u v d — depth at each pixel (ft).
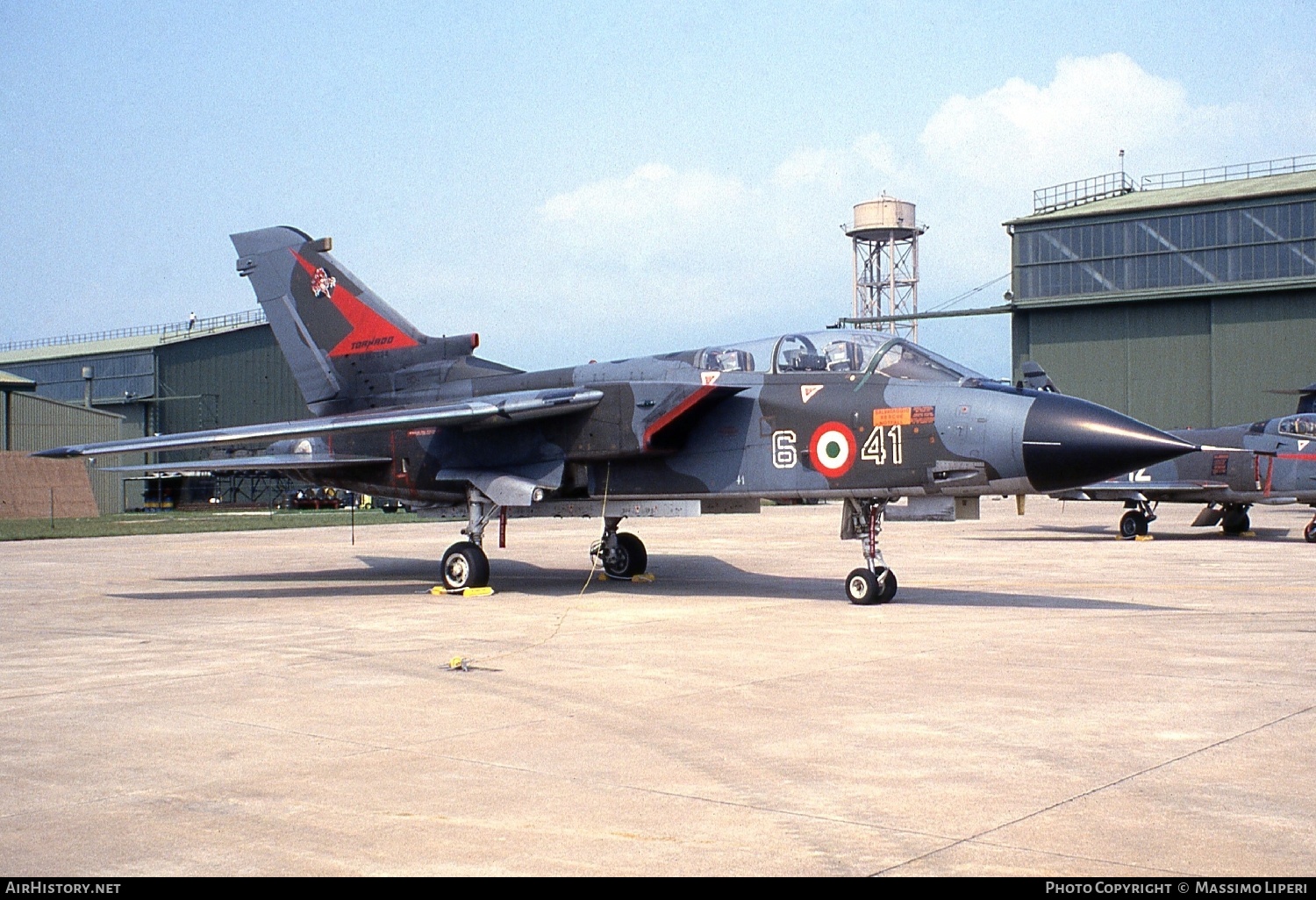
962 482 42.70
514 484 49.90
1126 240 195.52
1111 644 34.22
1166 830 16.58
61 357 249.75
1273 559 68.59
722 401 48.67
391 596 51.13
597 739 22.41
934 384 44.27
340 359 62.08
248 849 16.10
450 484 54.03
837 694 26.73
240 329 226.58
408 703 26.27
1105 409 41.55
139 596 52.11
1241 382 187.93
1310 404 92.22
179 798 18.63
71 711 25.76
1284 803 17.88
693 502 51.01
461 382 57.21
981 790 18.63
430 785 19.25
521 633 37.81
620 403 49.06
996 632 36.96
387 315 60.64
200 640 37.22
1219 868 15.03
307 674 30.40
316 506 208.85
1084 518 130.41
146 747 22.16
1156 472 90.53
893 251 232.94
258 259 65.26
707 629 38.22
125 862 15.60
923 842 16.12
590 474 51.67
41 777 20.01
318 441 59.31
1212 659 31.42
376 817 17.54
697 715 24.56
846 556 73.41
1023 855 15.55
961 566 63.98
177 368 234.58
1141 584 52.75
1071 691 26.86
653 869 15.15
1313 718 23.91
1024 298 204.33
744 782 19.29
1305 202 181.27
